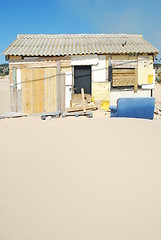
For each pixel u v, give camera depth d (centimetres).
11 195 234
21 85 1101
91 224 193
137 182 261
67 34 1289
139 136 452
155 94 1819
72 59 1081
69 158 329
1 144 387
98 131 491
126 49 1091
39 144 394
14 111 1120
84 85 1132
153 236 181
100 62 1088
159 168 299
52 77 1094
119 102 770
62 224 193
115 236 181
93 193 238
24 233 183
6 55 1059
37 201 224
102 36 1287
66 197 231
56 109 1115
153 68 1125
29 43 1178
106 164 310
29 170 289
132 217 203
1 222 195
